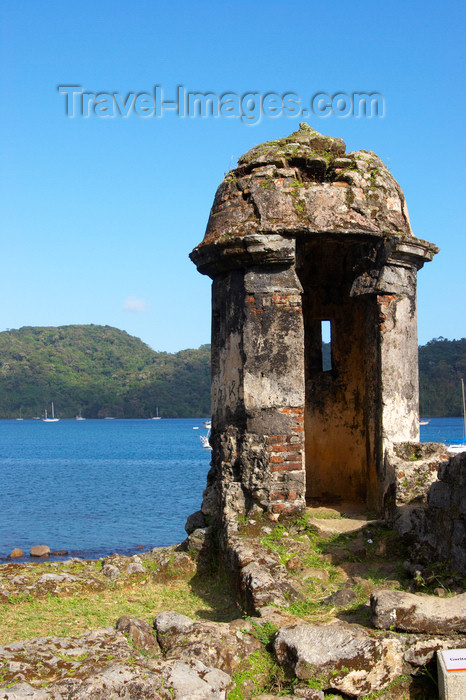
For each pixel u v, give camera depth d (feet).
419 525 20.70
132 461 176.24
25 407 406.62
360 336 31.91
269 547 22.08
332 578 20.47
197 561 24.53
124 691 12.31
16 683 12.57
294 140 26.55
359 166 25.89
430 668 14.56
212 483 26.81
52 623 19.57
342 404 32.40
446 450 25.11
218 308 26.73
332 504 30.30
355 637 14.75
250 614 18.13
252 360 24.44
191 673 13.39
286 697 13.89
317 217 24.63
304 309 32.96
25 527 69.05
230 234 24.71
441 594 17.31
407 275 26.30
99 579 23.13
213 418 26.99
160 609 21.02
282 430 24.23
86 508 83.56
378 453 25.88
